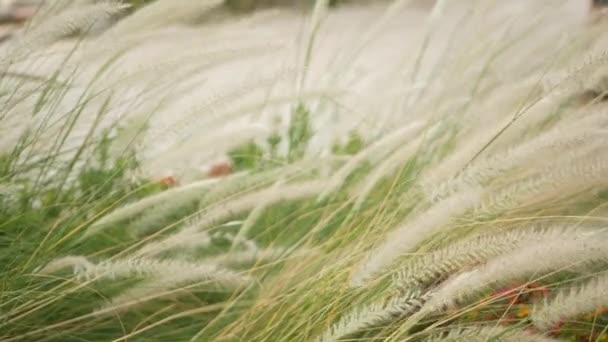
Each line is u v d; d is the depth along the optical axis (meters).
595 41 1.62
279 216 1.69
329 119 2.01
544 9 2.05
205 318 1.49
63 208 1.60
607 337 1.38
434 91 1.81
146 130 1.63
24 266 1.41
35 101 1.62
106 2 1.58
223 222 1.65
